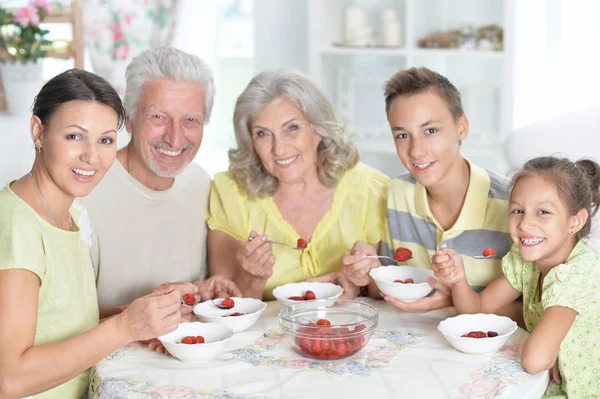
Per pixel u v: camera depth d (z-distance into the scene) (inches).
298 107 89.5
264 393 64.1
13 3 159.2
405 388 64.5
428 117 81.7
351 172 96.3
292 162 90.7
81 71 68.2
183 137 89.2
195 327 74.7
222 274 96.4
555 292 72.3
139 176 92.3
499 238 85.4
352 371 68.0
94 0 158.6
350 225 94.7
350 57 177.9
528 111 149.9
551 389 77.1
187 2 165.0
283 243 94.0
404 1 169.5
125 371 68.9
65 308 70.1
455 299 80.2
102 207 90.2
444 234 86.8
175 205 94.4
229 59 254.1
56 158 66.8
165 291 69.2
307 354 70.6
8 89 141.3
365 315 74.9
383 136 170.4
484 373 67.1
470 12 164.9
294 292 85.9
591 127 101.7
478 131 159.3
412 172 84.6
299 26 184.4
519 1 145.4
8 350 63.1
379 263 87.5
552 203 73.7
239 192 96.2
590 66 145.2
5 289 63.9
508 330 73.4
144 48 161.8
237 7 252.1
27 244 65.6
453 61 168.6
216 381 66.5
